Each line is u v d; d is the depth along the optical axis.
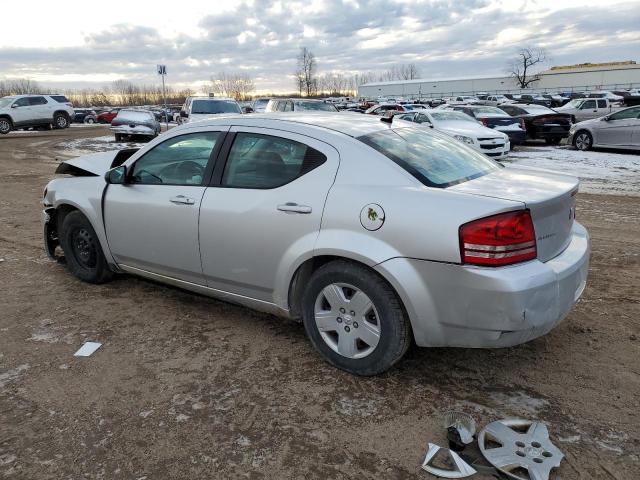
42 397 3.12
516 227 2.81
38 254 5.95
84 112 44.50
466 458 2.58
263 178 3.57
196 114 17.67
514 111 20.03
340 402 3.06
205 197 3.78
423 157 3.43
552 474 2.46
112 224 4.43
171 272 4.14
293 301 3.55
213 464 2.57
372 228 3.05
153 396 3.13
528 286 2.77
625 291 4.70
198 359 3.56
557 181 3.44
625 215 7.90
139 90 99.25
